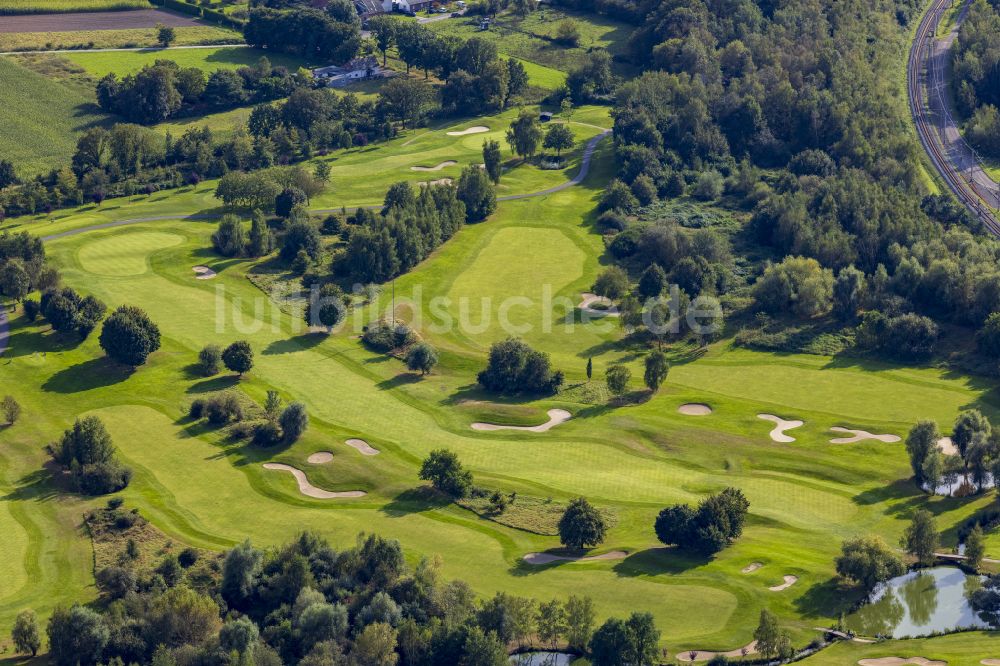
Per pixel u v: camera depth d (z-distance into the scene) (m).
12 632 132.50
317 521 161.50
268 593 141.88
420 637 130.50
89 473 169.12
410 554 152.00
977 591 140.12
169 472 174.00
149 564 150.75
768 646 128.00
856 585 142.75
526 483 170.00
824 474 172.50
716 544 149.00
